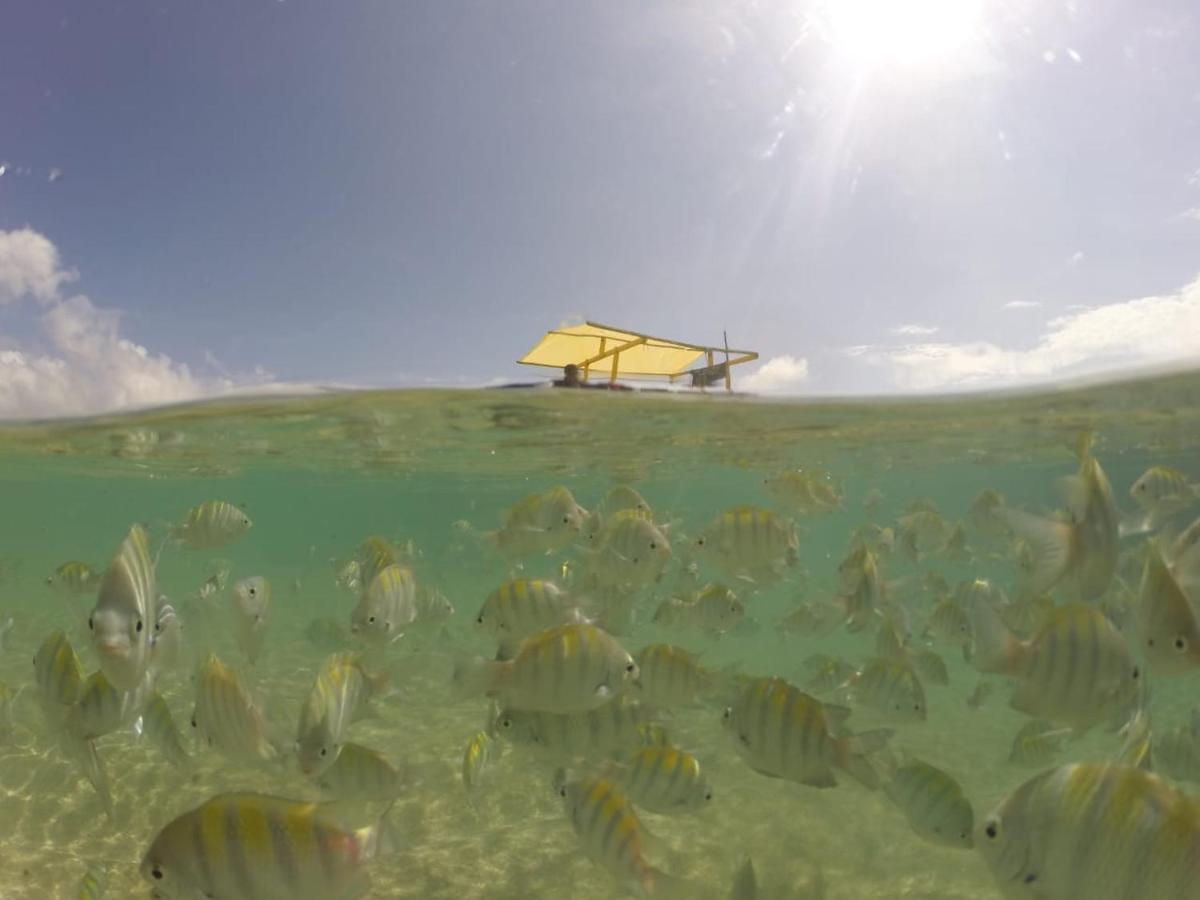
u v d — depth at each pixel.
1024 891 0.49
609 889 1.05
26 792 1.30
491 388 2.14
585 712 0.87
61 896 1.01
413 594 1.00
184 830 0.50
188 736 1.58
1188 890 0.44
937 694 2.44
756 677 0.80
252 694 0.73
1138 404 2.36
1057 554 0.72
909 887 1.07
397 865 1.11
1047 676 0.66
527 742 0.86
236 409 2.36
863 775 0.75
